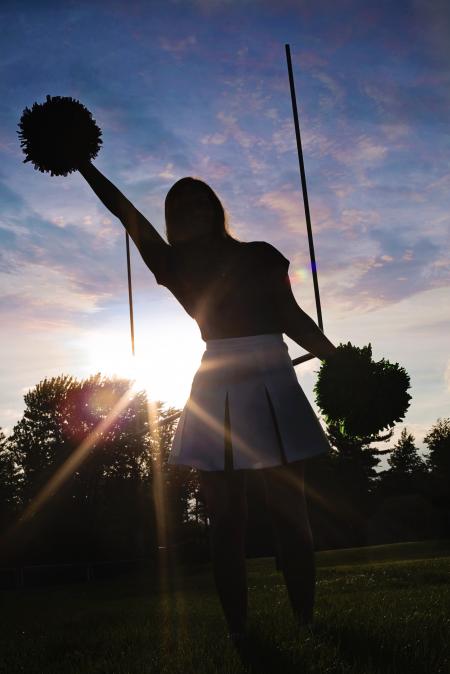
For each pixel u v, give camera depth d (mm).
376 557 32031
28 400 57406
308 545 3115
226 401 3004
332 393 3160
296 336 3172
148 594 19547
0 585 34375
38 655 3793
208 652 2908
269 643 2883
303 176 6410
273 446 2953
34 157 3225
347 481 76562
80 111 3195
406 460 91875
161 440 56250
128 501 54531
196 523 62438
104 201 3275
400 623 3412
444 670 2477
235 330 3051
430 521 74438
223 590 3014
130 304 13922
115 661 3059
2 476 54312
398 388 3154
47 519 47594
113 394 57094
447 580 11008
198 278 3137
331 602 5777
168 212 3229
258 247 3141
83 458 55312
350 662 2631
